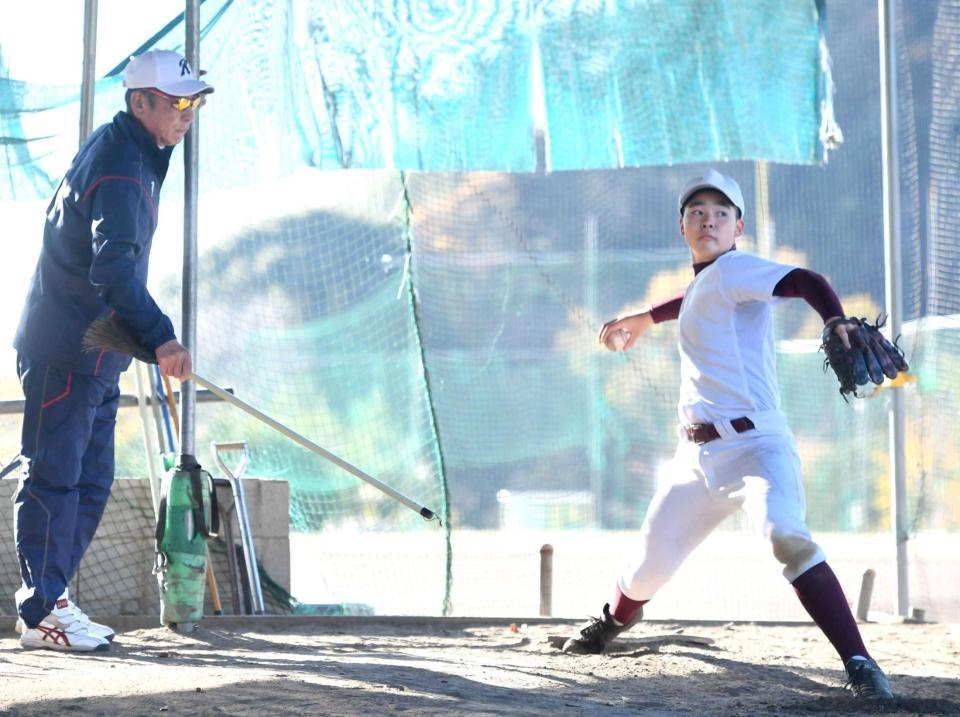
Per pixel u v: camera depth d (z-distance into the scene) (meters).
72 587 19.22
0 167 20.33
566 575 30.38
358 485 25.41
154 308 14.46
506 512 38.56
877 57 28.17
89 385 15.32
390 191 27.92
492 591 26.56
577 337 33.56
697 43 21.36
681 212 14.27
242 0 20.75
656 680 13.58
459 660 14.78
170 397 19.34
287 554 20.97
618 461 34.44
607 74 21.27
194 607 17.36
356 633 18.05
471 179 32.56
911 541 23.23
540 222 33.31
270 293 26.67
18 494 15.38
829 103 21.36
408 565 27.31
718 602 26.16
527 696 12.06
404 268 25.92
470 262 33.00
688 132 21.31
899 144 24.20
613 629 15.56
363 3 20.84
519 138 21.08
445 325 33.12
